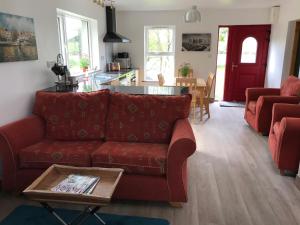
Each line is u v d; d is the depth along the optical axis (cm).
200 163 311
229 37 629
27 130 249
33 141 254
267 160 320
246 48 630
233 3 533
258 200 235
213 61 632
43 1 318
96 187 175
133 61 664
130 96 269
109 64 588
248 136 409
